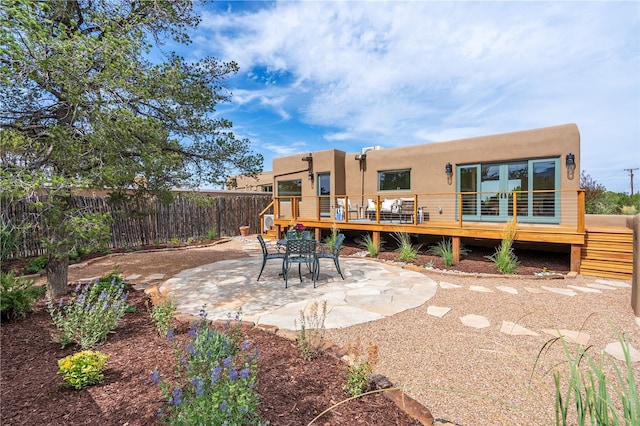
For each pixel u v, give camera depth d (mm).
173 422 1776
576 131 8250
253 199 16109
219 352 2639
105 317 3426
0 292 3965
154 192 6020
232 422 1764
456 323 4188
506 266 7027
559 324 4160
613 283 6246
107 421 2012
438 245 9523
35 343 3270
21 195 3457
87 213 4172
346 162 13219
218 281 6414
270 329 3717
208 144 6898
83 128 4305
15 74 3404
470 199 10133
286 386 2461
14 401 2244
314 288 5852
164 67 5414
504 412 2395
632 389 1374
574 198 8328
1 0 3115
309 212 13930
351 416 2143
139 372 2629
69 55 3621
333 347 3164
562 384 2756
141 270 7562
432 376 2900
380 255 9391
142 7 5578
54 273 5121
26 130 4715
